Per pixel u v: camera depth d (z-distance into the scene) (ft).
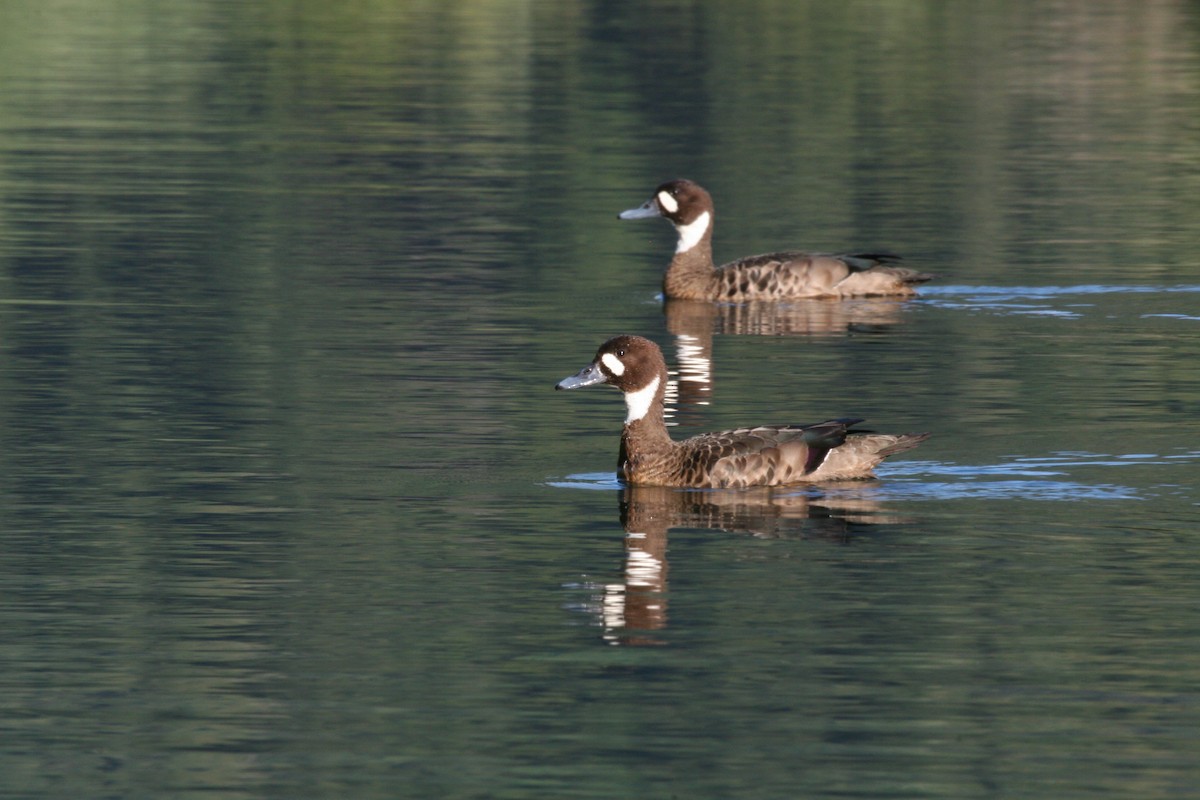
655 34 198.29
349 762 39.24
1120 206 116.06
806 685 43.09
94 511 56.49
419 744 40.06
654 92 160.86
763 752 39.60
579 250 105.40
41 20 203.51
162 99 156.76
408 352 79.97
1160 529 54.39
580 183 123.54
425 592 49.42
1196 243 105.09
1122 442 64.23
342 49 187.93
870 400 71.00
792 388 73.46
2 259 98.27
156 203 114.73
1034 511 56.34
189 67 174.50
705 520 55.83
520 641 45.88
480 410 70.03
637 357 60.18
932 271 98.48
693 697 42.45
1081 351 80.02
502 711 41.75
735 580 50.19
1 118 145.79
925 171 127.95
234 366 76.54
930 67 175.94
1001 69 175.94
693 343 83.05
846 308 92.17
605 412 70.18
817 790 37.91
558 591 49.42
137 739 40.40
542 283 96.63
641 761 39.24
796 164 130.21
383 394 72.23
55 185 119.65
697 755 39.40
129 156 130.82
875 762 39.11
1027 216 112.98
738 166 129.08
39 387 72.43
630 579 50.34
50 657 44.83
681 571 51.01
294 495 58.49
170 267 97.19
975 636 45.98
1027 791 37.83
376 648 45.47
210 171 126.00
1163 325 85.46
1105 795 37.73
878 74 171.12
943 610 47.78
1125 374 75.31
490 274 98.22
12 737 40.55
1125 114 153.07
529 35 197.77
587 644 45.62
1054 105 157.07
